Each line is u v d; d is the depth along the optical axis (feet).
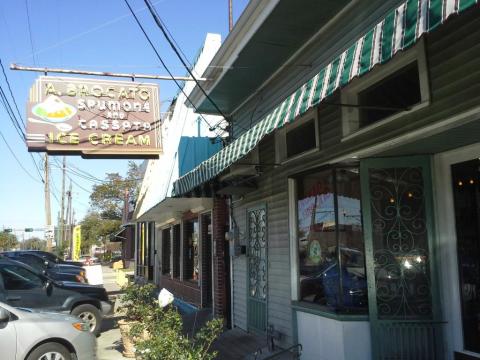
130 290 31.32
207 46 38.86
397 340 19.16
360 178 20.31
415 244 19.52
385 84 19.83
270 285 28.19
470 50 15.35
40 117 37.22
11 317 22.65
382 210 19.95
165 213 57.93
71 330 23.67
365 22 20.93
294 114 15.76
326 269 22.62
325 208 23.06
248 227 32.30
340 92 21.75
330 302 21.98
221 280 38.01
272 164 27.12
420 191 19.66
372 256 19.71
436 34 16.72
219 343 29.73
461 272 18.12
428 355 18.75
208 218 45.06
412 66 18.37
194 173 29.35
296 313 24.89
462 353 17.89
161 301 26.00
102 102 38.65
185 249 53.11
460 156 18.35
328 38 23.80
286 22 23.49
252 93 32.76
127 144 38.63
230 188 30.76
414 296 19.34
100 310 36.68
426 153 19.49
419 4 10.54
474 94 15.15
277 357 24.75
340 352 20.29
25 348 22.30
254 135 19.43
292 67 27.35
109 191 183.11
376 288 19.62
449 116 16.03
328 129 22.90
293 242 25.76
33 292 34.06
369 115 20.72
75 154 38.06
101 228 183.11
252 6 23.57
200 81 32.45
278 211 27.63
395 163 19.88
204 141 39.96
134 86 39.52
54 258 72.69
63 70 29.81
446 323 18.61
